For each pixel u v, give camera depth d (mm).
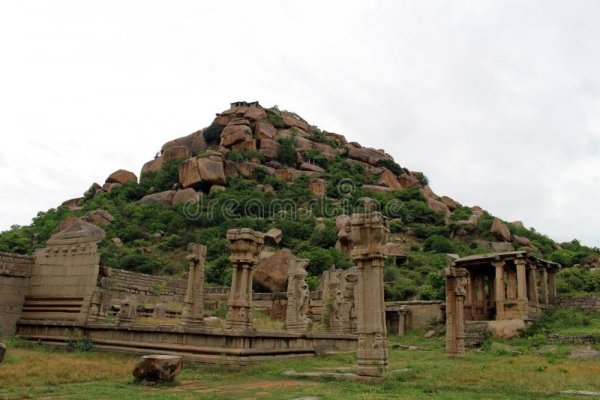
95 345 18609
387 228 13516
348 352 21594
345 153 101562
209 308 38469
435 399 9086
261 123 98938
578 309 37688
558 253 59406
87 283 21031
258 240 17938
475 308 37250
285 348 18484
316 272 48781
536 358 19578
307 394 9703
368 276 13156
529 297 35125
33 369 12281
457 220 77375
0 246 53094
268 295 37781
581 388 11039
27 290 22250
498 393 10234
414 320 39031
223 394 9633
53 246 22406
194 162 77125
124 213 69375
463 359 19062
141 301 35281
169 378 11250
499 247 67750
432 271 52188
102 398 8844
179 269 51875
